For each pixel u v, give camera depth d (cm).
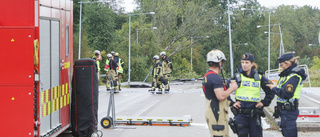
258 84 742
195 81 5072
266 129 1105
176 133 1067
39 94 719
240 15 8544
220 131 676
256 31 8569
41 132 749
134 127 1141
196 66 8669
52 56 808
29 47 695
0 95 703
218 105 679
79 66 922
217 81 670
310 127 1052
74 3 4712
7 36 694
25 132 708
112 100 1151
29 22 710
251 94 742
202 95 2127
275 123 1124
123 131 1096
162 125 1182
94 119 933
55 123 831
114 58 2288
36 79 707
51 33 799
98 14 5603
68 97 923
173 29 7488
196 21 7425
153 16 7212
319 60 10388
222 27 8538
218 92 666
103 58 5241
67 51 912
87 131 927
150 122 1182
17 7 710
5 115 706
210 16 7469
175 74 7119
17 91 701
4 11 711
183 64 7744
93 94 930
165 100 1884
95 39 5584
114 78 2202
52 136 804
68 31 917
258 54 8600
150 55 6203
